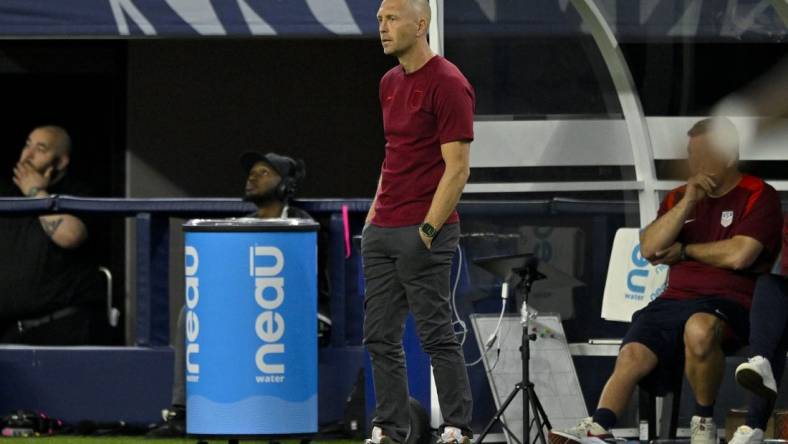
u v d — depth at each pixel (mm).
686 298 30297
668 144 34375
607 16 33500
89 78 46125
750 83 34250
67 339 39750
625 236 32875
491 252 33406
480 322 32500
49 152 44906
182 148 44562
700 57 34312
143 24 36906
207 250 30453
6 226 39438
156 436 35375
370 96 44719
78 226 39406
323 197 44750
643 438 32594
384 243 28188
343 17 36750
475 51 33438
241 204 36281
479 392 32812
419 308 28125
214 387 30484
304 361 30797
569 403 32500
